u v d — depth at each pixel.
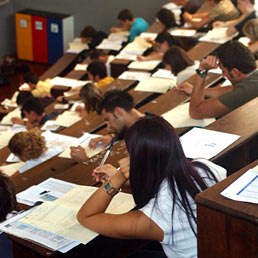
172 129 1.80
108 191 1.98
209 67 3.30
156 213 1.79
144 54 6.43
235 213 1.35
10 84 9.19
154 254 2.23
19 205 2.53
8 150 4.25
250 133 2.47
